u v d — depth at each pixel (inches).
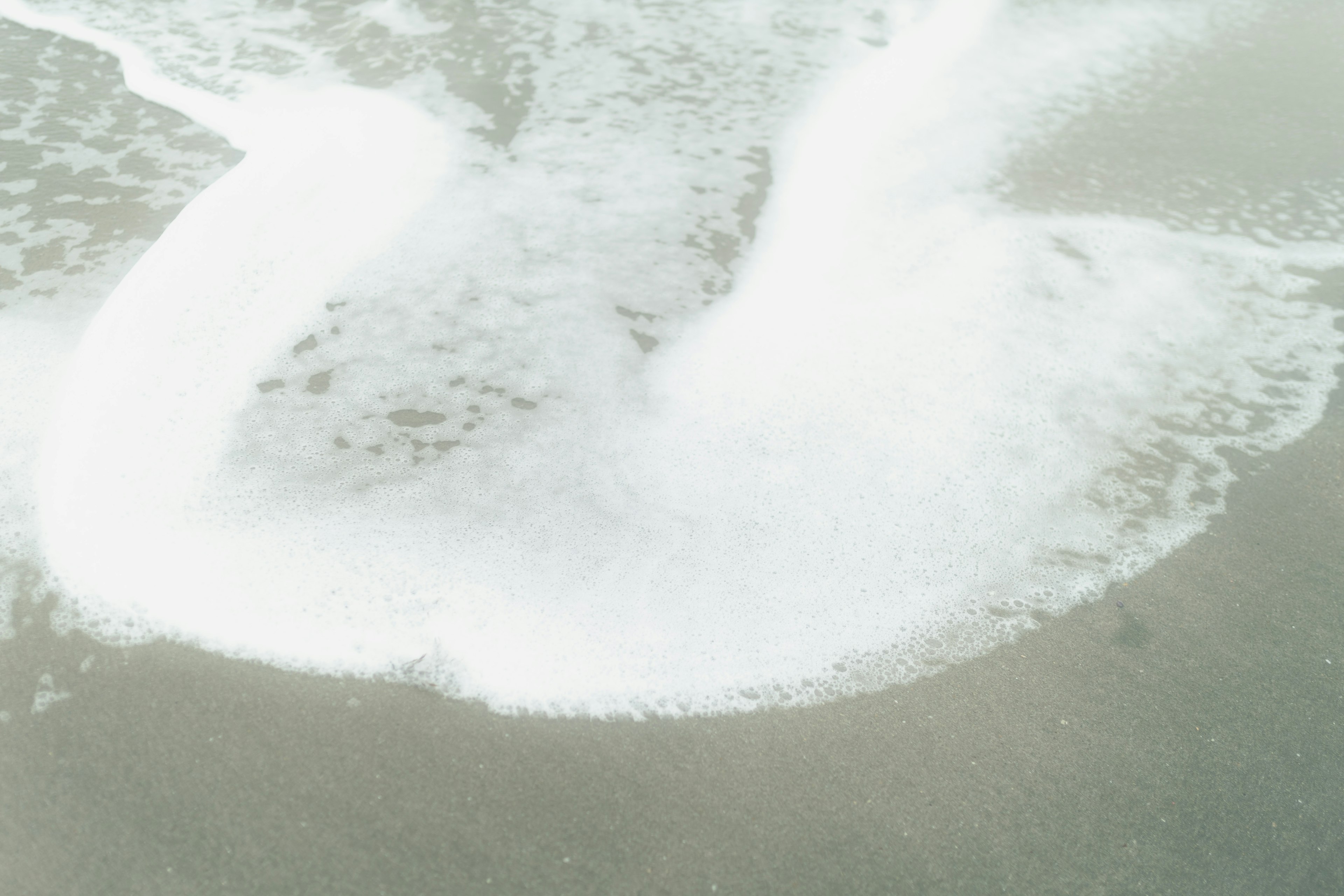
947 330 128.6
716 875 72.3
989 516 104.9
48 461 100.0
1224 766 82.0
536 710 83.2
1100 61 197.2
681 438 110.8
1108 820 77.9
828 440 112.0
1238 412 119.3
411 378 115.0
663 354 121.7
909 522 103.7
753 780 79.0
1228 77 193.6
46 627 85.4
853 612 94.5
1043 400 119.4
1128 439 115.0
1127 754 82.7
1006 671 89.6
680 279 133.4
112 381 109.0
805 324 127.8
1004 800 78.8
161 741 77.4
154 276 122.5
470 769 77.8
